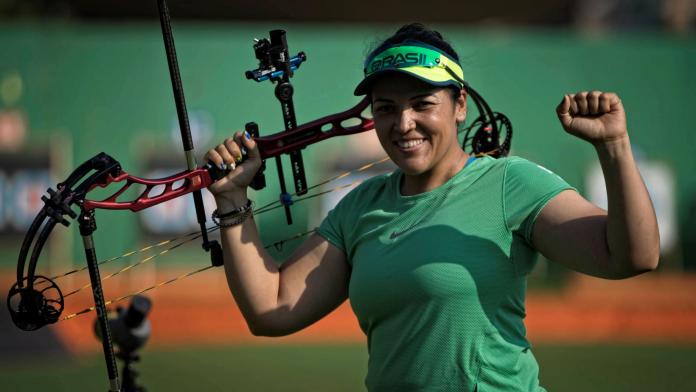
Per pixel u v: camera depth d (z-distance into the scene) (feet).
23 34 169.48
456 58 30.55
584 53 181.88
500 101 180.45
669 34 230.27
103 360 109.19
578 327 143.84
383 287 29.86
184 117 32.30
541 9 222.48
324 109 174.29
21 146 169.48
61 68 170.30
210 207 170.19
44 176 170.19
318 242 33.40
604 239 27.07
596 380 99.30
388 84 29.66
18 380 97.55
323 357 114.83
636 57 183.01
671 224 182.50
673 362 111.04
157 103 172.35
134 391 39.75
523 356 29.81
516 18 228.63
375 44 33.19
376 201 32.32
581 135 26.30
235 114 172.76
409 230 30.12
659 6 243.40
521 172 29.63
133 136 171.63
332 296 33.30
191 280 166.91
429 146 29.84
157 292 165.27
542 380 99.45
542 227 28.84
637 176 26.21
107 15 204.64
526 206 29.07
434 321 29.09
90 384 95.71
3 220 168.25
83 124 170.81
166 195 32.01
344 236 32.91
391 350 30.01
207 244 32.81
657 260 26.58
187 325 143.13
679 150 183.62
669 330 141.49
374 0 203.00
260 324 32.68
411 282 29.19
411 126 29.45
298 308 32.71
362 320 31.37
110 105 171.42
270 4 198.08
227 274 32.53
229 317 149.79
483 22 222.28
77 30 171.32
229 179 32.24
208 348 121.90
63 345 118.42
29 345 117.29
